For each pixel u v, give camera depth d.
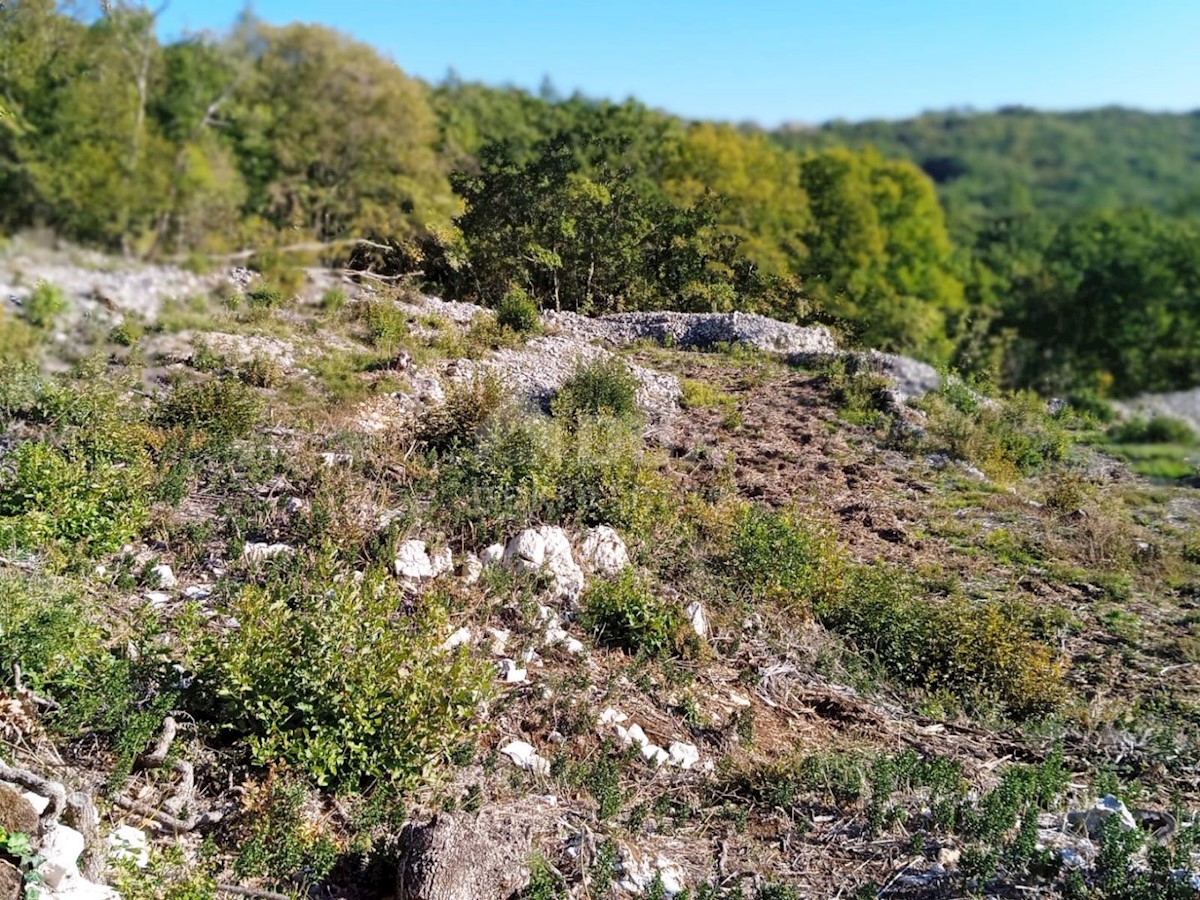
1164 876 4.32
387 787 4.57
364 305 12.85
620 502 8.38
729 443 12.59
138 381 9.33
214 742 4.67
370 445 9.24
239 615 4.90
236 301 11.29
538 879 3.97
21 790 3.68
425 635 4.95
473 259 17.28
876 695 6.80
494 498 7.96
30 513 5.92
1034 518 10.89
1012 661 7.05
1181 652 7.98
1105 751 6.25
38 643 4.46
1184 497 11.31
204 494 7.67
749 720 5.79
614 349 16.86
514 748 5.17
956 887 4.36
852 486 11.51
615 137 17.31
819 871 4.62
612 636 6.62
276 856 3.99
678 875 4.46
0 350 8.30
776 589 7.71
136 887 3.56
